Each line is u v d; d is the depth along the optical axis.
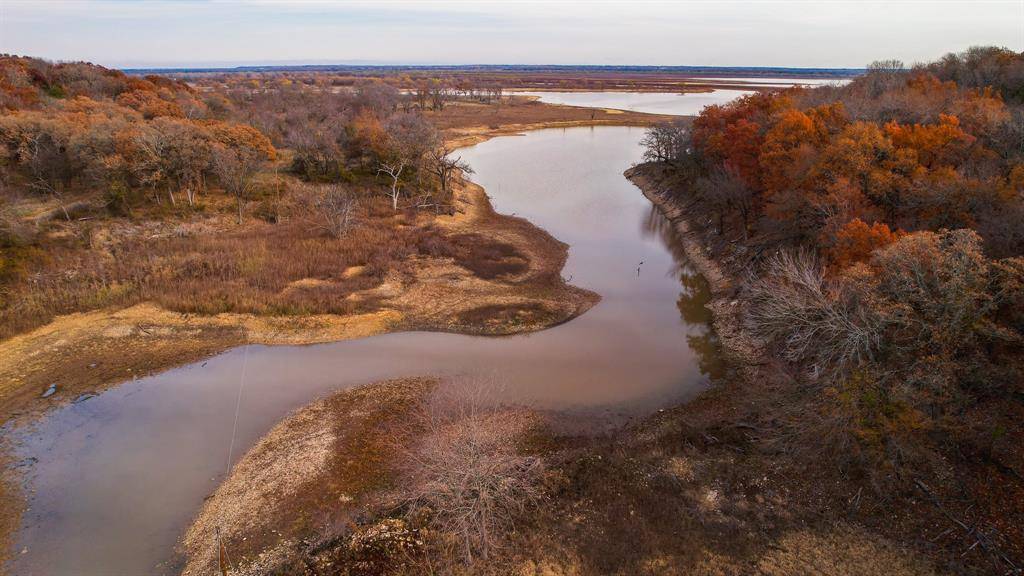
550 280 42.00
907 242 22.30
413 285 40.16
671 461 22.20
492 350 32.25
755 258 39.31
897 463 19.94
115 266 38.47
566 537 18.80
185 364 30.39
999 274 21.05
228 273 39.03
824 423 20.89
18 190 45.91
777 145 38.53
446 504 18.81
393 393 27.84
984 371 20.47
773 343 29.88
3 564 18.42
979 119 35.47
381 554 18.34
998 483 18.58
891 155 31.89
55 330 32.78
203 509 20.66
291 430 25.00
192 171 49.66
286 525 19.77
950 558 16.83
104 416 26.02
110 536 19.52
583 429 25.27
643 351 32.22
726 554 17.86
